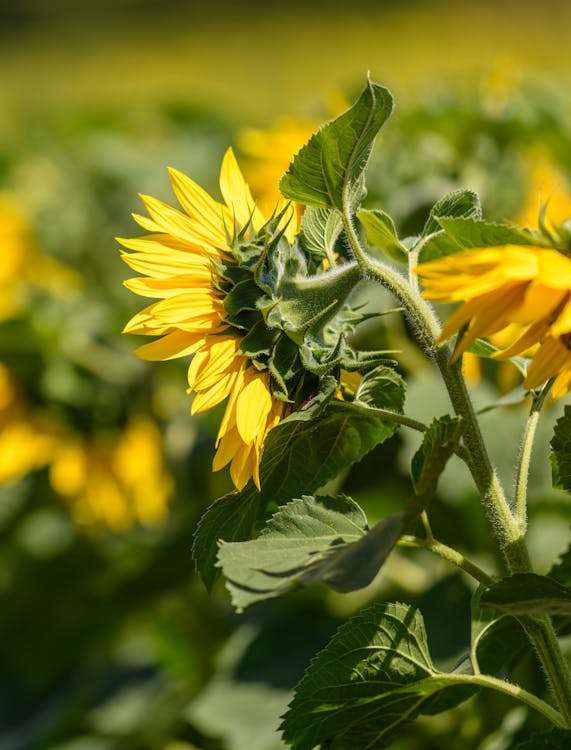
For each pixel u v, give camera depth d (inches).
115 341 87.1
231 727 71.4
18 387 85.4
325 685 53.8
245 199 56.7
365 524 53.1
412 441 71.1
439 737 69.7
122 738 82.7
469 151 84.9
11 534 92.7
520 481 53.7
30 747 89.7
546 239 51.0
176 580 87.0
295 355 54.1
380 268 54.2
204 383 53.7
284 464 56.1
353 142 53.2
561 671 53.0
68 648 94.3
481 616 54.7
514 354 51.2
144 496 87.4
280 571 50.9
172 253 55.1
